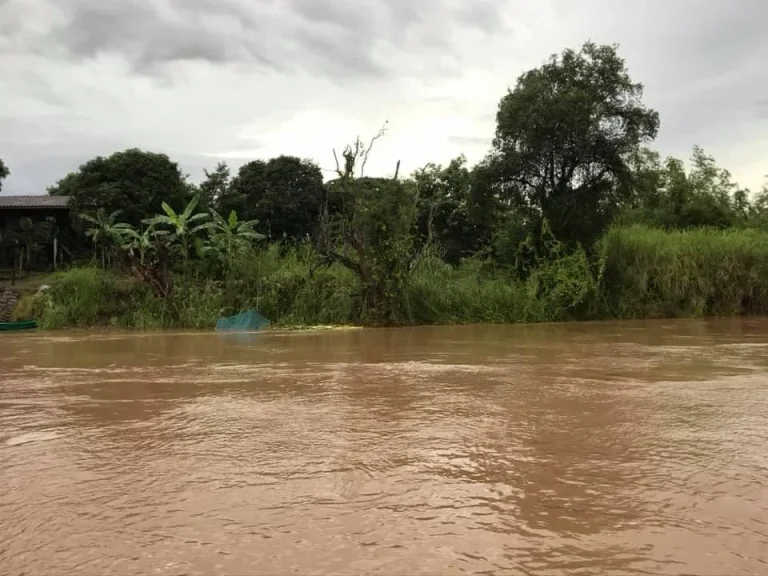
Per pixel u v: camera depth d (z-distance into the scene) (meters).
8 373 8.04
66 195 35.38
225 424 4.87
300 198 29.00
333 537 2.67
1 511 3.02
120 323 18.47
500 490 3.27
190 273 20.11
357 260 17.86
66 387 6.78
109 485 3.40
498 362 8.73
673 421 4.84
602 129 19.31
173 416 5.19
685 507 3.01
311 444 4.23
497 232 21.97
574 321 19.28
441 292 18.64
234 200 28.91
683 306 21.45
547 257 20.14
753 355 9.45
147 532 2.74
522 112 19.16
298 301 18.45
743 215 34.22
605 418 4.96
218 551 2.54
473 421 4.90
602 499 3.12
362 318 17.64
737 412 5.16
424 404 5.62
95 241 22.06
